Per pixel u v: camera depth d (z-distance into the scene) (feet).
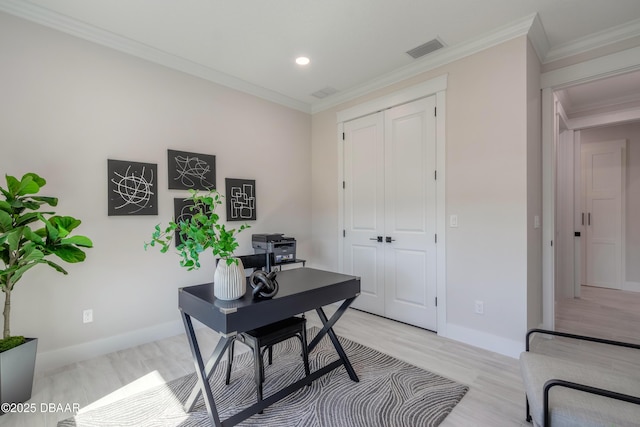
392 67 10.36
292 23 7.96
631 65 8.01
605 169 15.88
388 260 11.25
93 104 8.28
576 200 14.48
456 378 7.17
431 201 10.00
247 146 11.77
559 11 7.45
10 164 7.16
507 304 8.33
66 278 7.88
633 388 4.36
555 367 4.98
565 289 14.03
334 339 7.23
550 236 9.43
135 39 8.65
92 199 8.24
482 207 8.79
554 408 4.05
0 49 7.04
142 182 9.05
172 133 9.74
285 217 13.15
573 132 13.96
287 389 6.11
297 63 10.07
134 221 8.96
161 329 9.47
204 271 10.41
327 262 13.60
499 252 8.47
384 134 11.37
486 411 5.98
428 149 10.06
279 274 7.58
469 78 9.04
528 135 8.09
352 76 11.03
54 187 7.70
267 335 6.24
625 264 15.42
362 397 6.46
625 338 9.55
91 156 8.23
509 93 8.26
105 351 8.45
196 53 9.45
